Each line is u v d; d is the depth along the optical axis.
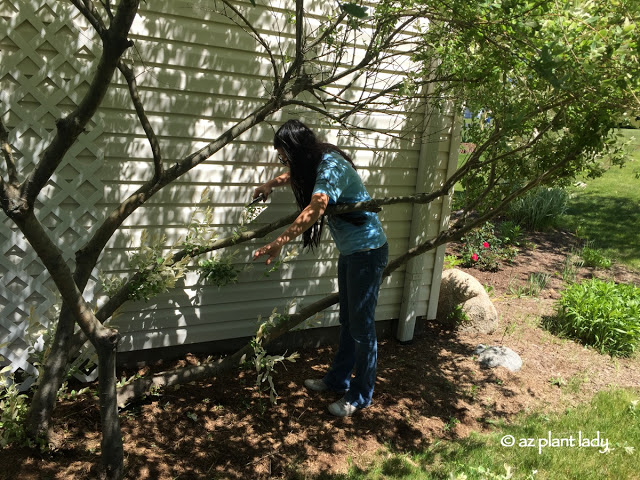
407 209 4.26
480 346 4.43
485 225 7.10
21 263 2.99
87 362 3.29
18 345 3.10
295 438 3.04
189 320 3.59
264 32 3.35
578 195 10.72
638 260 7.46
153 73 3.09
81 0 1.87
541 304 5.62
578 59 2.08
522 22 2.06
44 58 2.84
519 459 3.02
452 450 3.07
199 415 3.14
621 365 4.44
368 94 3.82
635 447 3.23
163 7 3.03
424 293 4.58
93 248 2.52
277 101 2.52
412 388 3.76
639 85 2.27
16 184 1.90
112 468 2.40
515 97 2.98
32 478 2.42
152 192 2.49
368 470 2.85
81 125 1.79
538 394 3.85
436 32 2.92
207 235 3.50
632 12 2.04
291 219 3.15
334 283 4.13
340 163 2.90
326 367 3.94
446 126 4.12
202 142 3.34
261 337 3.28
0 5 2.70
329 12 3.50
